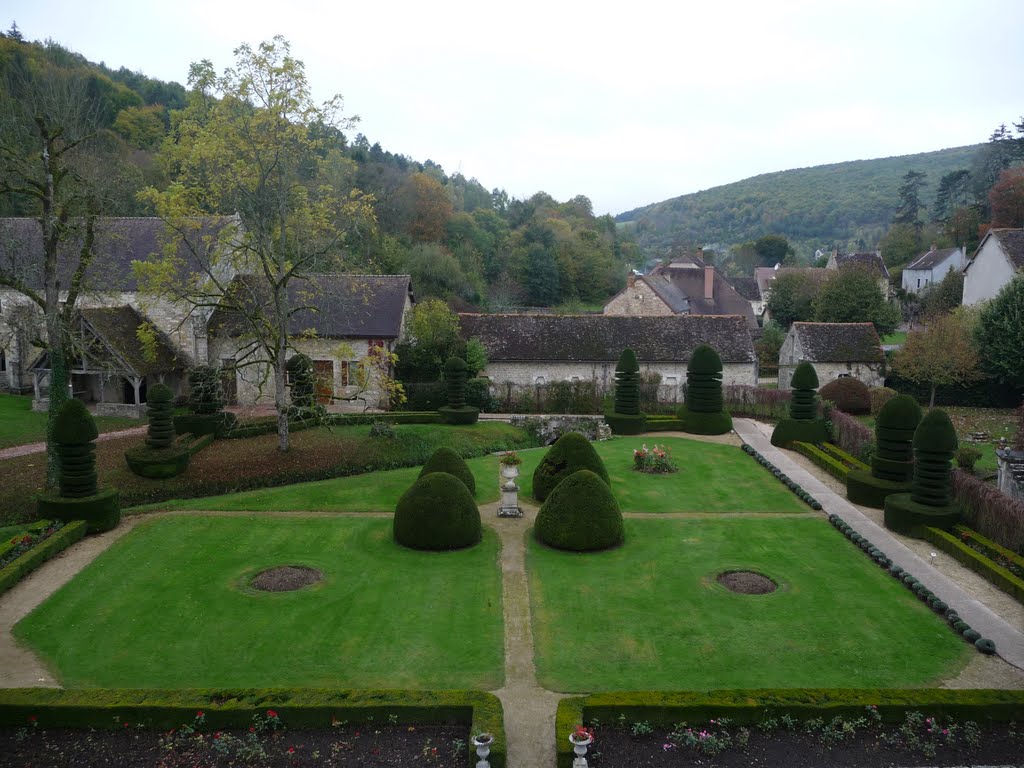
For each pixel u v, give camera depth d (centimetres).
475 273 7294
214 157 2536
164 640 1458
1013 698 1192
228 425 3091
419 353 3928
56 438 2033
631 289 5722
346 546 1991
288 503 2372
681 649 1440
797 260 12212
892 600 1667
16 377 3872
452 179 11175
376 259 5850
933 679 1327
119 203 2531
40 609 1587
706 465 2917
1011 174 7006
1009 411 4125
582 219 10506
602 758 1098
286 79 2542
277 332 2872
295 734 1149
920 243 9200
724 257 13850
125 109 5559
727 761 1095
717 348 4288
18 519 2144
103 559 1872
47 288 2347
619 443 3312
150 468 2478
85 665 1361
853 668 1366
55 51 3775
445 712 1175
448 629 1518
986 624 1528
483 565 1862
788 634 1502
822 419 3284
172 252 2656
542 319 4378
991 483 2503
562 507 1986
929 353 4050
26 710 1153
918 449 2111
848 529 2111
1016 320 3997
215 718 1152
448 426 3431
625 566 1864
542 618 1572
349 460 2822
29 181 2294
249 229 2789
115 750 1113
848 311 5722
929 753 1105
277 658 1393
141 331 2723
